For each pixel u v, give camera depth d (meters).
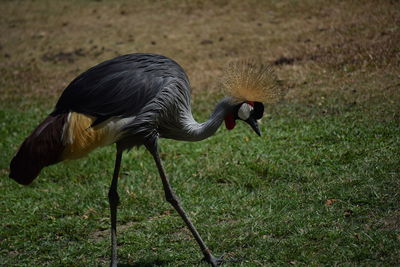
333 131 12.48
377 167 10.41
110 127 7.95
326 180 10.55
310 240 8.59
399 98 13.22
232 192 10.85
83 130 7.76
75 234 10.07
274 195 10.38
